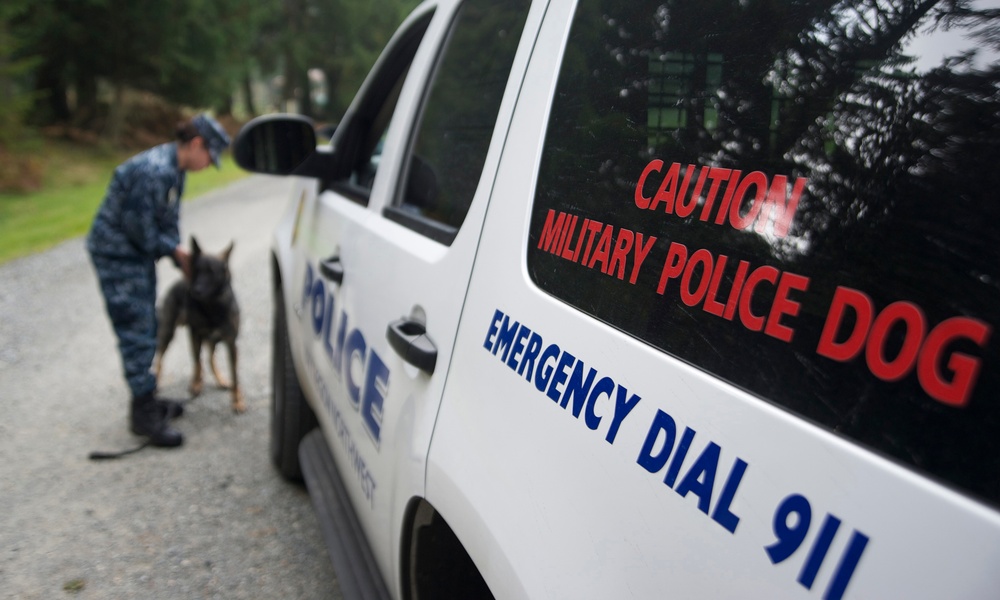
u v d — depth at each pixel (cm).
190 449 411
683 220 105
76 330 634
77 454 398
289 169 296
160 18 2122
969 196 74
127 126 2636
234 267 921
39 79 2267
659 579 90
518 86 159
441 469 144
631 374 103
